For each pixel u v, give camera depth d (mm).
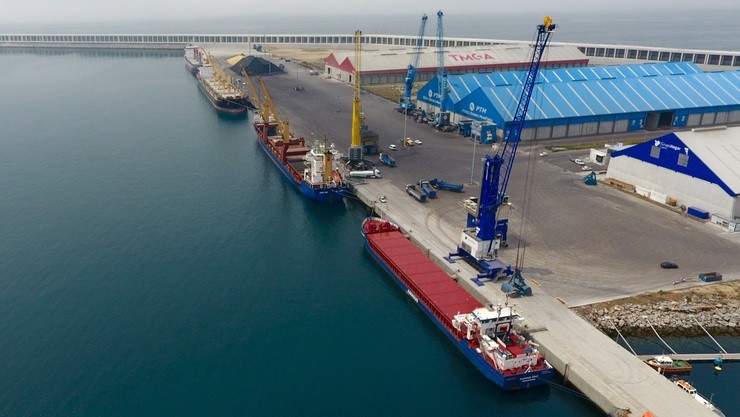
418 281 70375
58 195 108250
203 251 84500
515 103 135375
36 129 164625
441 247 79750
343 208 103000
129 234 90312
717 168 85812
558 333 58156
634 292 66188
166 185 115000
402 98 174750
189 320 65938
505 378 51906
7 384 54688
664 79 155625
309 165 112750
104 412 51062
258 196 109000
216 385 54875
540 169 113625
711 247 77562
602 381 50906
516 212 91188
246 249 85562
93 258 81562
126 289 72688
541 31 65312
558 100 139375
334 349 61062
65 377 55719
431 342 62688
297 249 85938
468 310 63781
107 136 156625
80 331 63312
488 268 69812
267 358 59250
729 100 149125
